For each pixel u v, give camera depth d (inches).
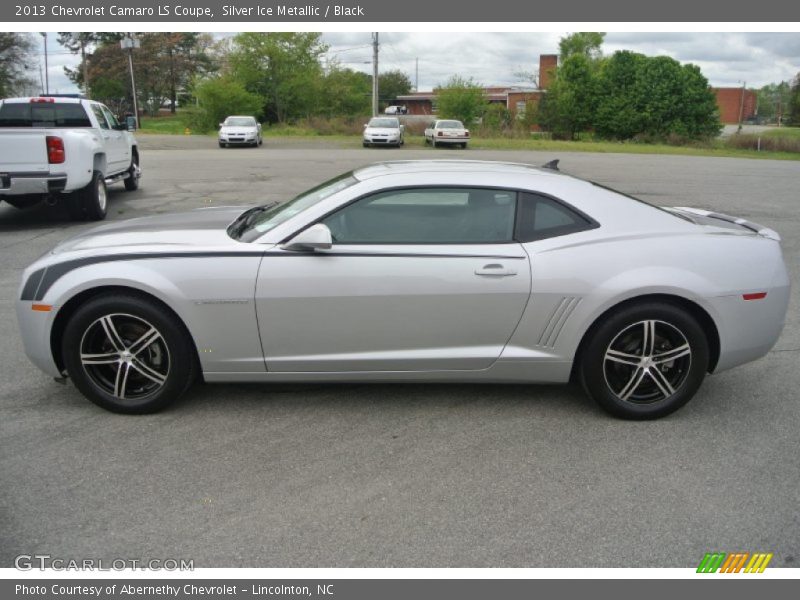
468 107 2228.1
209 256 154.6
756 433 157.5
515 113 2369.6
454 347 159.2
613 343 158.1
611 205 162.1
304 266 154.0
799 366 199.2
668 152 1430.9
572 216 159.3
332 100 2608.3
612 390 160.9
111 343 158.2
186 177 719.1
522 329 157.9
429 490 132.4
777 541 118.2
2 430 154.7
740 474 139.3
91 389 160.7
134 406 161.3
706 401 175.0
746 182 738.8
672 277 153.5
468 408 168.9
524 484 134.9
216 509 125.6
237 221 178.2
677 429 159.0
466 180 159.3
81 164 401.1
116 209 488.1
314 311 155.5
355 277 153.9
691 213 189.3
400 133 1384.1
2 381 181.8
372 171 169.9
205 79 2380.7
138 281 152.6
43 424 157.9
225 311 154.9
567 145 1536.7
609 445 150.9
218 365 159.2
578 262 154.8
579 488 133.6
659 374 159.6
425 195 158.1
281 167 849.5
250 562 112.0
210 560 112.3
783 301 162.2
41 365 161.6
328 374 160.9
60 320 160.4
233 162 930.7
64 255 159.2
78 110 470.0
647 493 132.0
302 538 117.9
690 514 125.5
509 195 159.2
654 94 2160.4
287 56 2506.2
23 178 381.7
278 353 158.7
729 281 156.3
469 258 154.9
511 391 179.2
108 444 149.0
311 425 159.2
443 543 116.9
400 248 155.3
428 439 152.8
